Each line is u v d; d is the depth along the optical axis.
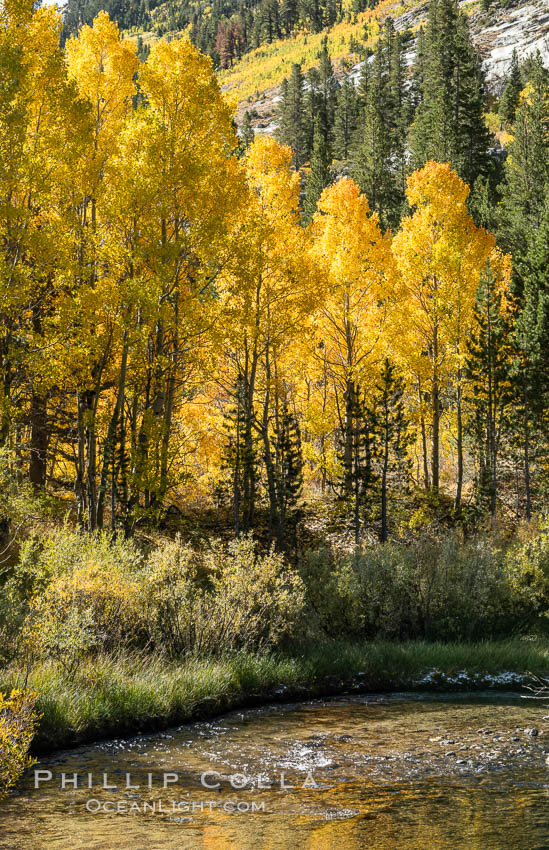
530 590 19.08
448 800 7.24
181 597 13.90
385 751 9.47
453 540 20.47
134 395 21.67
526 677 15.30
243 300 21.84
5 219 15.30
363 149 67.75
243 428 23.81
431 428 33.78
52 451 21.77
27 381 16.95
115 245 17.06
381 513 27.33
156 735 10.23
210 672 12.52
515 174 56.69
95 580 12.68
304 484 34.06
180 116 19.02
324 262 27.56
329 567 19.22
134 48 20.14
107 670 11.09
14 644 10.69
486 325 29.94
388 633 18.14
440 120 60.84
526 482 29.28
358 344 29.33
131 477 18.23
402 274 29.48
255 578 15.16
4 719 7.69
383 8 194.88
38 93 16.72
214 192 19.33
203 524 25.44
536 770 8.52
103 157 18.23
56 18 16.80
